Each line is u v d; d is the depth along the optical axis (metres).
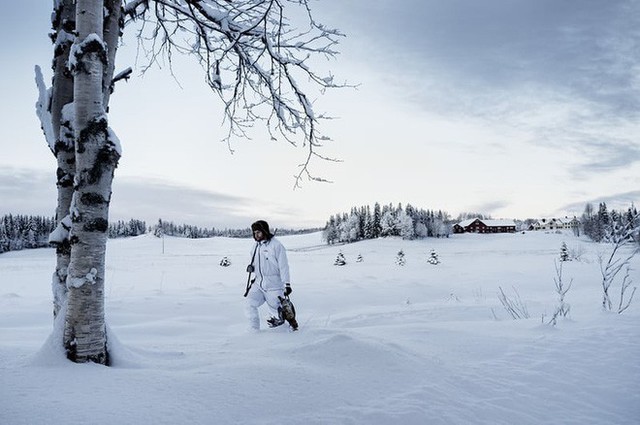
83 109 2.99
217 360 3.22
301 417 2.25
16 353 3.01
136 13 5.57
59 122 3.38
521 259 50.62
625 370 3.76
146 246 108.12
